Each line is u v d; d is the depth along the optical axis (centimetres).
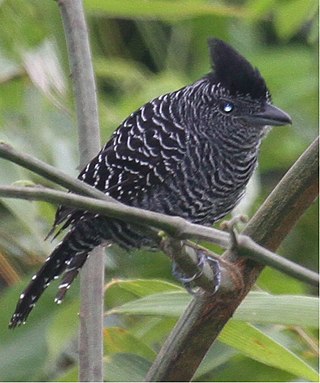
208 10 922
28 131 932
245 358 795
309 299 596
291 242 1146
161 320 781
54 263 830
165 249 554
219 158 860
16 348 799
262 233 590
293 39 1217
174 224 496
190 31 1188
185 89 879
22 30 931
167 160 849
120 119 1000
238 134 861
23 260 954
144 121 865
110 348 726
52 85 920
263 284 900
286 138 1184
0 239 944
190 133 855
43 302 846
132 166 848
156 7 911
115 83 1167
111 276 966
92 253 691
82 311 656
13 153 509
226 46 873
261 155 1180
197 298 596
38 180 895
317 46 1182
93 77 755
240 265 592
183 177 854
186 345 596
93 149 744
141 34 1210
